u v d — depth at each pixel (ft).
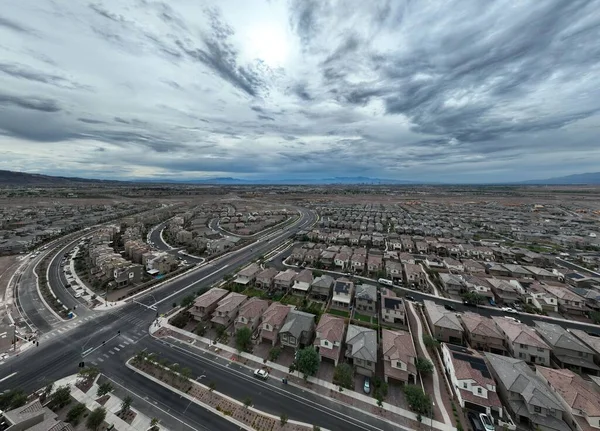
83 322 175.52
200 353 148.05
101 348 150.51
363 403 117.60
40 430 90.17
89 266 266.16
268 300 202.08
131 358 142.72
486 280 228.43
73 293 214.90
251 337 157.48
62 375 130.21
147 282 239.71
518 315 192.65
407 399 115.44
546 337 151.94
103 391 115.34
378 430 105.60
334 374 133.18
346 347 152.25
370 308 190.70
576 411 105.29
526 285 223.71
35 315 181.98
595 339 150.71
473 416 109.40
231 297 189.78
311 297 210.79
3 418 102.01
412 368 130.21
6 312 185.37
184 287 229.25
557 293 201.46
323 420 109.40
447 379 131.03
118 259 260.83
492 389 115.34
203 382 127.95
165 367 135.95
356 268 268.82
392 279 247.09
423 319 182.60
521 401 113.39
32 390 120.67
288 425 107.04
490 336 151.43
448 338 159.63
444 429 105.70
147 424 106.32
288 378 130.82
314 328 165.48
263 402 117.50
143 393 120.98
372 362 131.85
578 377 120.16
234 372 134.62
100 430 102.27
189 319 180.45
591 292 200.95
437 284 237.45
